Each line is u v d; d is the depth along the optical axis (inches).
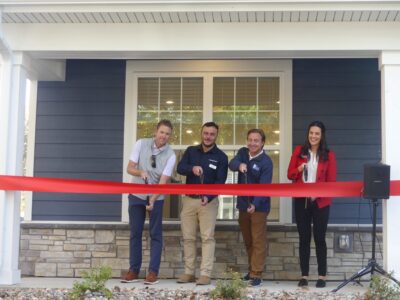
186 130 297.6
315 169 236.8
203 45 234.2
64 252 277.1
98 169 295.6
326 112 291.1
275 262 271.1
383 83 230.7
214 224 239.5
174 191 234.7
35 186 235.9
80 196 293.0
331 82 292.4
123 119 297.3
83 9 224.1
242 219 243.8
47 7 224.4
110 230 277.1
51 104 300.0
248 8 219.9
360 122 290.2
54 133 298.7
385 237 226.4
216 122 296.8
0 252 233.1
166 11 223.0
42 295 216.4
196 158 245.1
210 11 221.9
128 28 236.8
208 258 235.8
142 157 243.3
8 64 237.8
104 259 275.9
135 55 244.4
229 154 294.8
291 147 289.7
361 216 283.6
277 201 288.0
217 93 297.9
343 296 213.5
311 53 237.0
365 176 219.1
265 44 232.4
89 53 242.1
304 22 231.9
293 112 291.7
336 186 228.7
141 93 300.2
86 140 297.4
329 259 270.8
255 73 294.8
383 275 214.8
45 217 293.1
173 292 217.0
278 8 219.3
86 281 209.2
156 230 238.7
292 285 246.2
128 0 219.8
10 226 235.3
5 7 224.8
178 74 298.0
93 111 298.7
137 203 239.9
